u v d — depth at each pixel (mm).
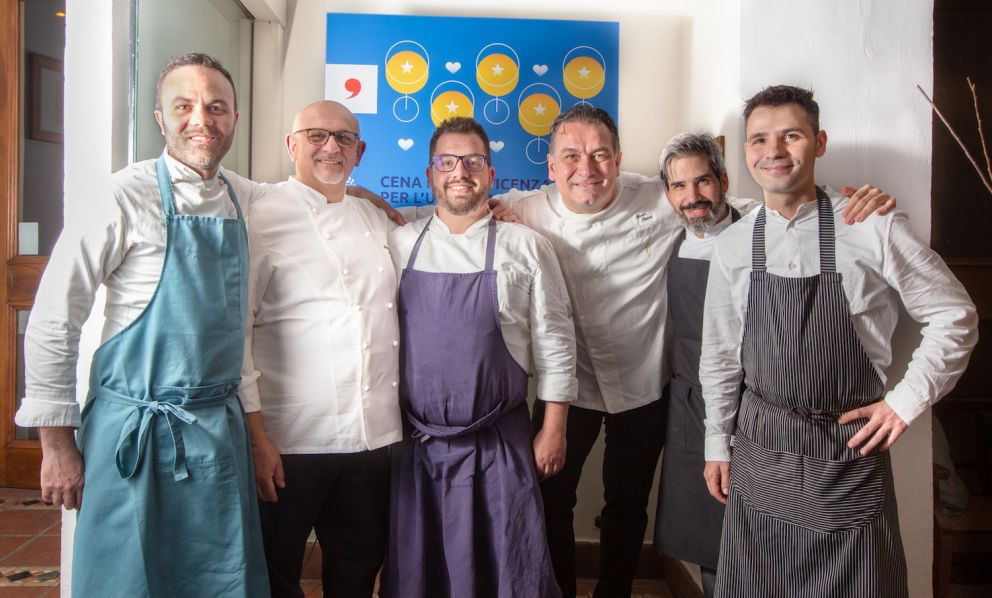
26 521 2754
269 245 1566
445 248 1680
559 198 1947
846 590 1387
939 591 2023
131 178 1372
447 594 1620
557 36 2389
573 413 1941
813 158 1460
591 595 2244
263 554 1479
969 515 2338
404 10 2389
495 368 1606
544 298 1661
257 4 2260
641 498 1962
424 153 2379
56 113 3193
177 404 1356
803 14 1914
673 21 2428
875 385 1423
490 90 2383
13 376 3098
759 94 1490
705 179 1749
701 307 1768
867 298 1405
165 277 1354
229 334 1422
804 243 1454
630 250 1871
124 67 1648
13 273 3080
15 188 3088
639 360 1908
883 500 1391
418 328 1622
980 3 2582
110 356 1355
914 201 1918
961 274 2490
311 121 1605
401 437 1640
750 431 1504
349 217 1655
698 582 2035
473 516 1580
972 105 2623
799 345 1429
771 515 1454
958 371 1382
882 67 1908
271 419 1555
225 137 1410
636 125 2434
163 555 1342
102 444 1333
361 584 1706
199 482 1355
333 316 1558
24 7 3109
